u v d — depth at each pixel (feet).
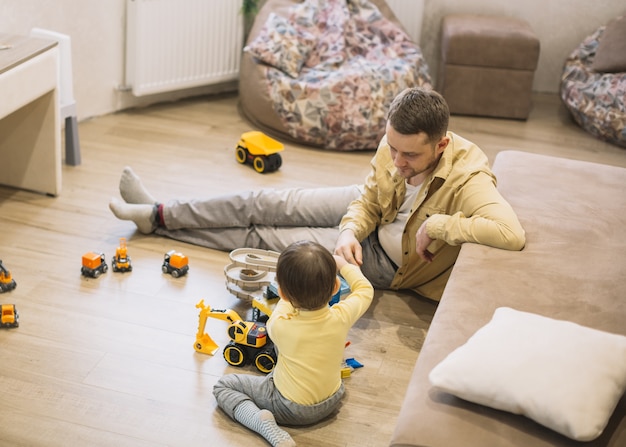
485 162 7.57
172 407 6.79
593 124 13.67
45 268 8.63
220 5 13.70
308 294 6.06
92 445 6.30
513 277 6.60
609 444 4.93
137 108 13.58
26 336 7.49
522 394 4.93
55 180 10.11
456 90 14.32
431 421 5.04
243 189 10.97
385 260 8.46
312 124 12.31
